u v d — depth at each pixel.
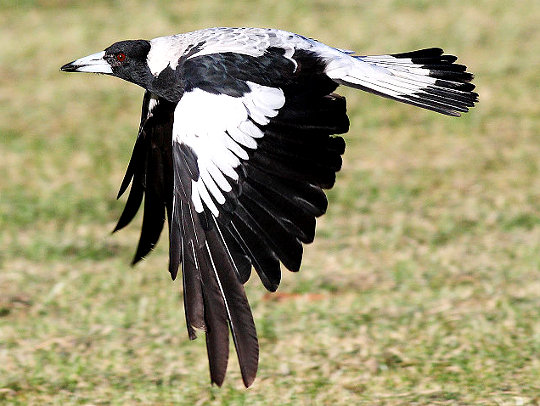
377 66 8.87
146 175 9.43
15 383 9.92
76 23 30.47
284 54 8.47
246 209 7.68
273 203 7.68
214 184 7.75
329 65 8.52
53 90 25.05
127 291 12.94
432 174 18.33
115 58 9.18
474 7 31.52
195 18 30.48
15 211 16.69
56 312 12.19
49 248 14.84
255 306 12.16
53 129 22.03
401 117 22.27
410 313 11.61
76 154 20.23
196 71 8.29
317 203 7.68
